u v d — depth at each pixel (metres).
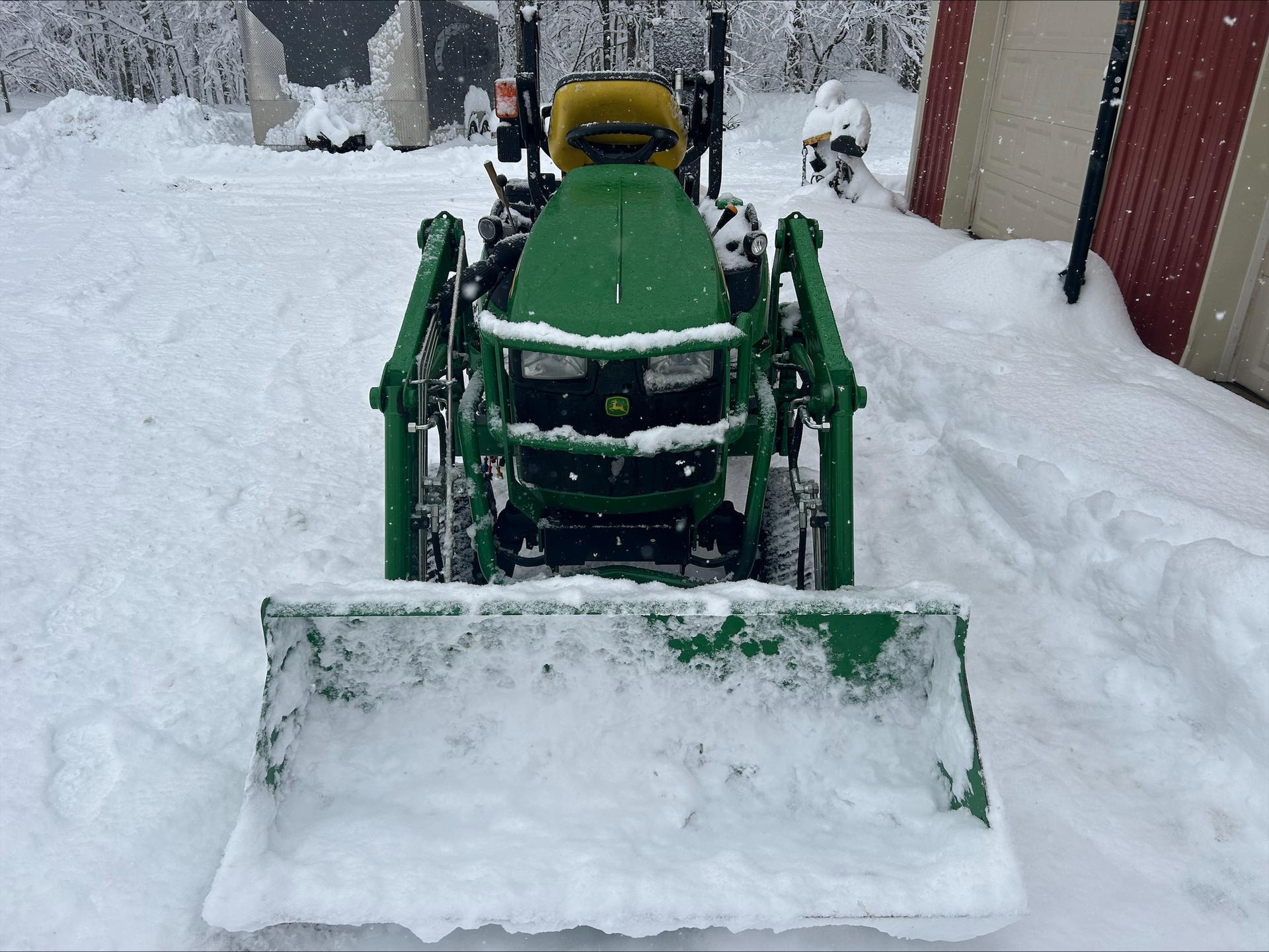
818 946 2.29
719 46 4.00
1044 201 8.31
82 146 13.43
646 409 2.72
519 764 2.33
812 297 3.34
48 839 2.56
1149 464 4.19
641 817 2.22
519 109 3.94
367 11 13.91
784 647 2.36
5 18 19.98
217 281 7.39
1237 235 5.55
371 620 2.32
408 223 9.46
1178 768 2.86
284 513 4.22
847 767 2.33
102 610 3.53
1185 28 5.88
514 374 2.77
